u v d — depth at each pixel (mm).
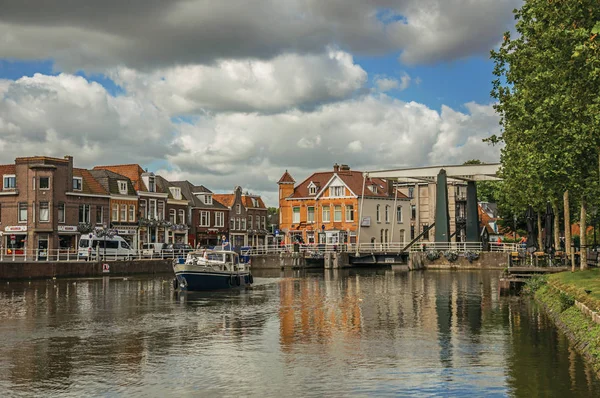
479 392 15289
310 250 81000
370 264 81875
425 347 21031
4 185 67062
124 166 80688
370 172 73875
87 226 69125
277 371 17891
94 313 31141
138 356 20234
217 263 45344
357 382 16516
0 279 52188
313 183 90438
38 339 23562
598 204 37031
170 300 37344
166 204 83688
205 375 17578
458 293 40188
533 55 30828
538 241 66688
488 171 67188
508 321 26234
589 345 18531
